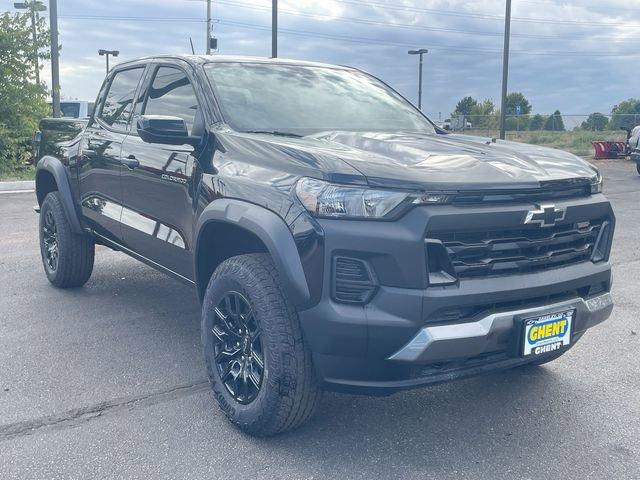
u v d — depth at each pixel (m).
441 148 3.76
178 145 4.28
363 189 3.16
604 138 34.78
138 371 4.51
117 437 3.62
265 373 3.39
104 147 5.28
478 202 3.25
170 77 4.87
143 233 4.78
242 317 3.58
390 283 3.11
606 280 3.79
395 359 3.12
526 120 39.84
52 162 6.09
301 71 5.05
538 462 3.41
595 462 3.41
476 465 3.38
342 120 4.55
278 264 3.28
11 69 16.73
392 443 3.59
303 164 3.39
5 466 3.31
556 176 3.52
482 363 3.37
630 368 4.64
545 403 4.09
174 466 3.33
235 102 4.37
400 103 5.18
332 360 3.20
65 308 5.84
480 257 3.27
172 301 6.08
